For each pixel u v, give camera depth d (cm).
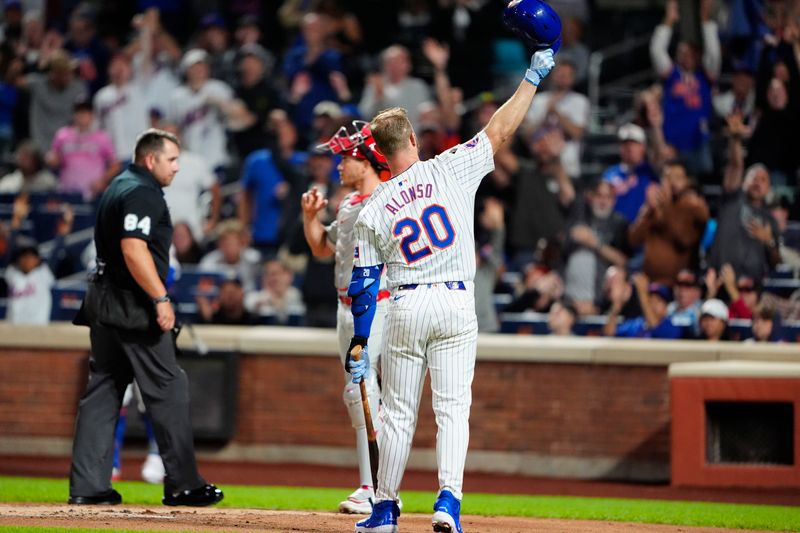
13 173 5634
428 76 5453
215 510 2391
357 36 5647
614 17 5766
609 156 5191
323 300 4438
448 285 1784
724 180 4256
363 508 2378
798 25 4584
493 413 3975
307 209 2420
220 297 4472
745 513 2709
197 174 4975
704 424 3509
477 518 2427
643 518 2519
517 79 5569
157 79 5472
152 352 2406
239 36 5703
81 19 5966
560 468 3900
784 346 3750
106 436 2461
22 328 4256
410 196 1795
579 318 4341
